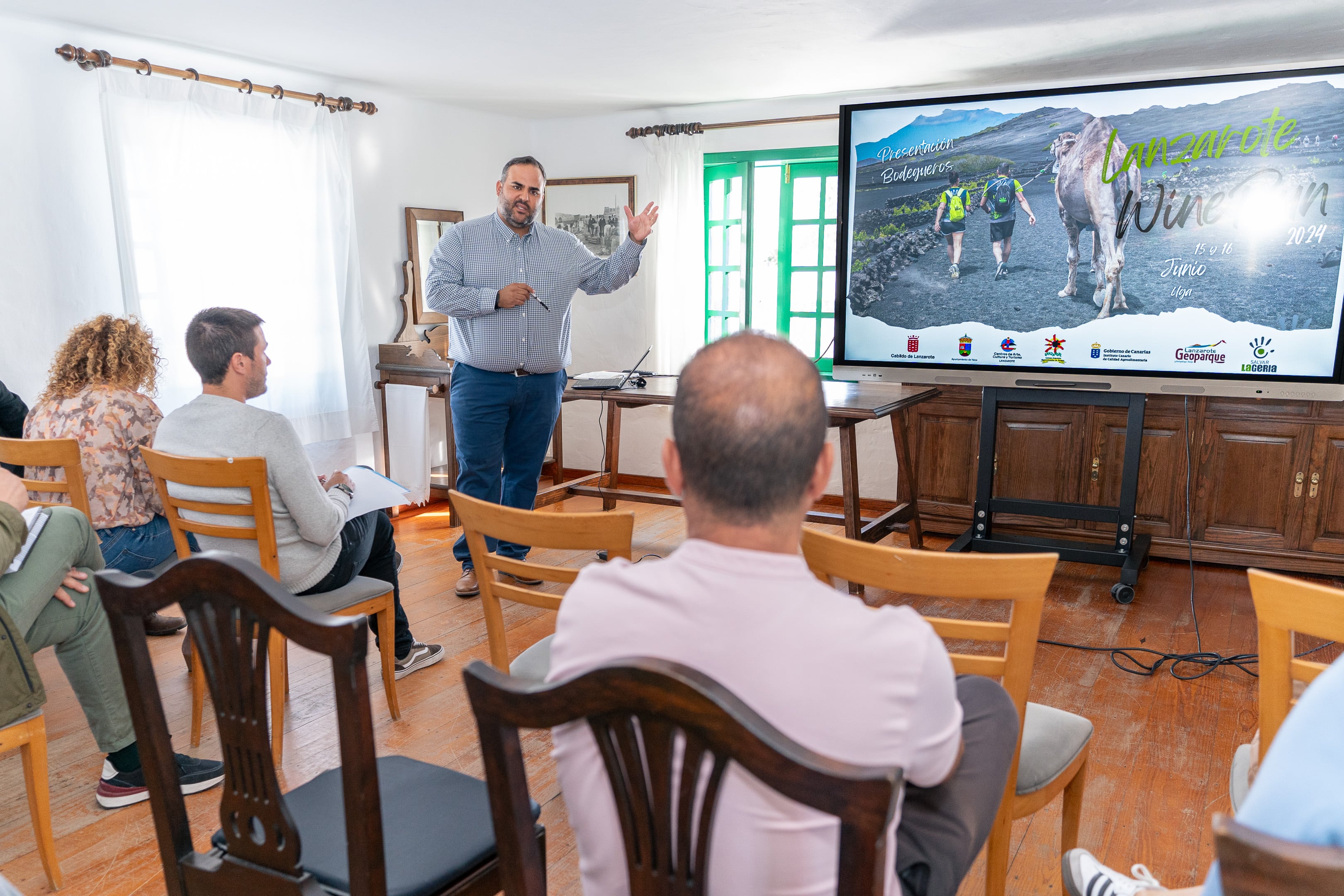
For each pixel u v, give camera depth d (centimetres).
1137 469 357
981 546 382
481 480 351
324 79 433
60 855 190
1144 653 302
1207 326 345
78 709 259
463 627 321
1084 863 146
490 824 126
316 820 126
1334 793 60
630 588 82
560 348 354
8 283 333
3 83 326
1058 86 435
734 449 79
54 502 253
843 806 66
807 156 486
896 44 361
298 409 433
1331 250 324
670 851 78
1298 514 377
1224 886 56
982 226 371
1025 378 374
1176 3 305
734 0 303
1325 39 353
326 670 286
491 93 468
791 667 76
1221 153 332
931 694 78
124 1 308
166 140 371
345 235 447
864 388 405
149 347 269
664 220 515
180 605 104
